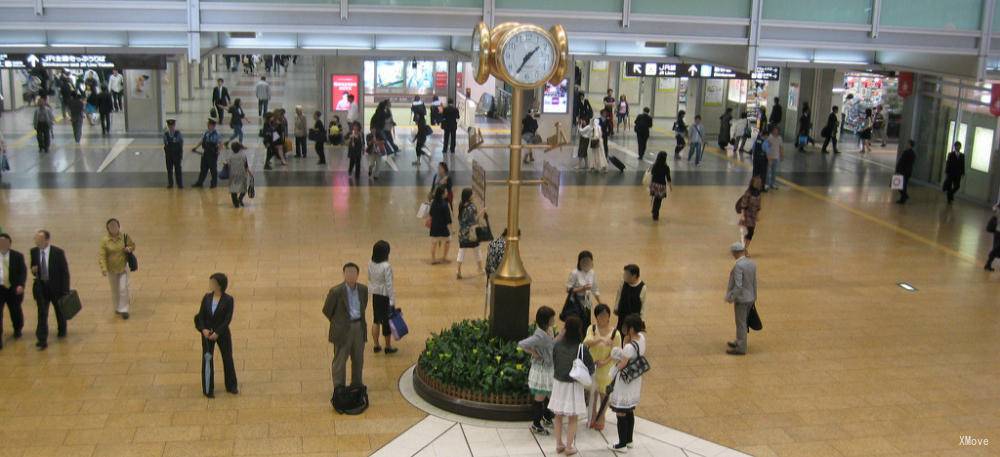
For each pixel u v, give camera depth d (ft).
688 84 119.24
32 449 29.81
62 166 78.48
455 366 33.50
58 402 33.37
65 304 38.86
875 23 54.95
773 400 35.68
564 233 60.90
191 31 48.44
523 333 34.68
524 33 32.27
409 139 100.07
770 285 51.29
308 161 84.43
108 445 30.25
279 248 54.80
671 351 40.60
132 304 44.34
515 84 32.53
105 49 54.75
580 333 29.30
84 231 57.11
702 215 67.77
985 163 75.36
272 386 35.40
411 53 63.10
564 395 29.50
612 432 32.40
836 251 59.16
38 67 65.51
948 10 55.93
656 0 52.31
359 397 33.35
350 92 95.30
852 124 118.21
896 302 48.93
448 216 52.06
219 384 35.50
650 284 50.31
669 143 106.22
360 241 56.95
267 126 79.61
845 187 81.41
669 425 33.14
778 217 68.49
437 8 50.37
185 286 47.26
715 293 49.14
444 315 43.96
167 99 116.78
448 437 31.53
